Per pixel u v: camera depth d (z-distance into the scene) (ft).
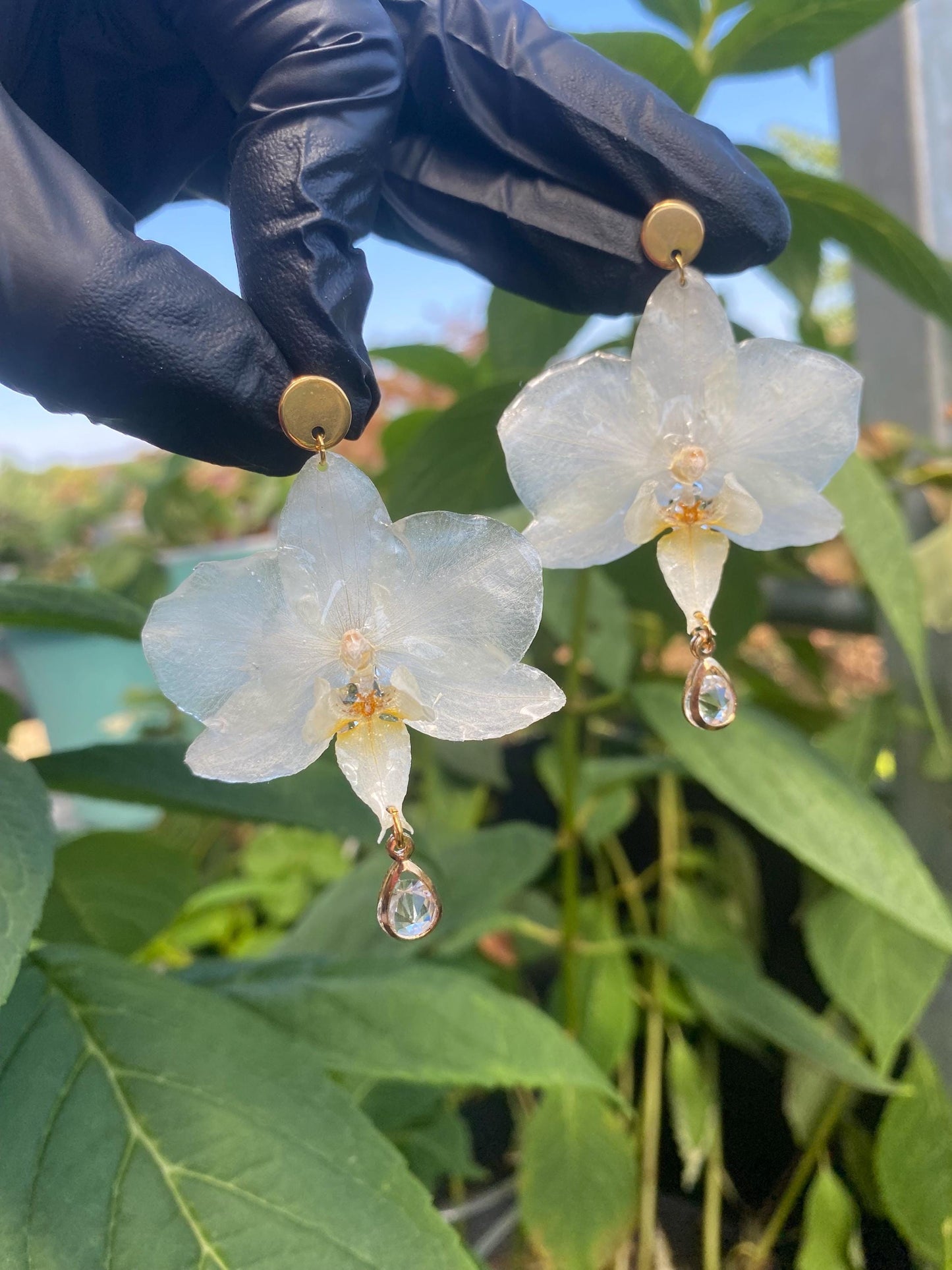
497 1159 1.16
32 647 1.83
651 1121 1.04
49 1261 0.45
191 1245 0.47
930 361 1.12
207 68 0.54
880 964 0.84
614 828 1.19
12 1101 0.51
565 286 0.55
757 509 0.47
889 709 1.03
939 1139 0.84
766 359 0.48
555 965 1.37
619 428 0.48
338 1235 0.48
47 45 0.58
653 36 0.72
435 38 0.53
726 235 0.52
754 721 0.82
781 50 0.78
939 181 1.10
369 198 0.51
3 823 0.51
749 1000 0.87
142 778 0.71
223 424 0.47
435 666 0.44
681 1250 1.03
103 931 0.93
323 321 0.46
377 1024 0.67
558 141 0.52
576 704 0.98
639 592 1.03
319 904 1.01
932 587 0.93
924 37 1.09
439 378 1.25
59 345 0.45
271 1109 0.53
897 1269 0.94
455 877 0.95
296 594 0.43
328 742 0.44
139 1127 0.51
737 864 1.22
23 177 0.45
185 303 0.45
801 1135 0.97
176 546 1.94
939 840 1.04
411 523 0.43
